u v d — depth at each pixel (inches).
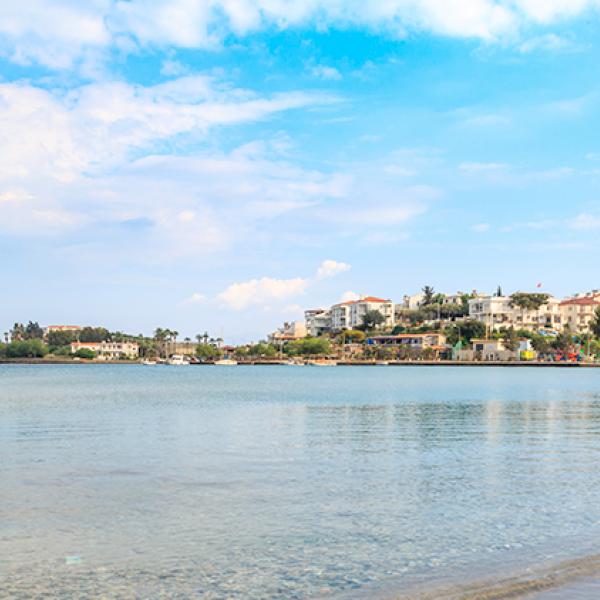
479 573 526.6
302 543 603.8
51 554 572.4
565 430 1481.3
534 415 1893.5
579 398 2723.9
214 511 713.0
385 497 778.2
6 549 584.4
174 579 516.7
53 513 701.9
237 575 525.0
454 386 3838.6
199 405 2331.4
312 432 1444.4
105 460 1040.2
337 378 5315.0
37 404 2388.0
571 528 649.0
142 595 486.6
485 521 675.4
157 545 598.2
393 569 537.0
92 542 604.7
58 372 7711.6
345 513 707.4
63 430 1478.8
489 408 2177.7
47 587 499.8
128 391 3351.4
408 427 1549.0
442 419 1768.0
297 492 804.6
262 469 960.3
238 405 2324.1
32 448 1178.6
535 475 915.4
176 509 721.6
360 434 1407.5
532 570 532.4
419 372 6830.7
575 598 472.7
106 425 1598.2
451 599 474.9
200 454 1107.9
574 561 553.6
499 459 1059.3
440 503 748.6
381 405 2326.5
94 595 485.7
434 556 567.8
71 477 895.1
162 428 1528.1
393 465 997.8
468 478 894.4
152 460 1042.1
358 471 946.1
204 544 601.6
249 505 738.2
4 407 2230.6
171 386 3956.7
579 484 852.6
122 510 715.4
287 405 2324.1
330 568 540.1
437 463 1017.5
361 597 481.7
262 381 4753.9
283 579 516.1
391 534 630.5
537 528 650.2
